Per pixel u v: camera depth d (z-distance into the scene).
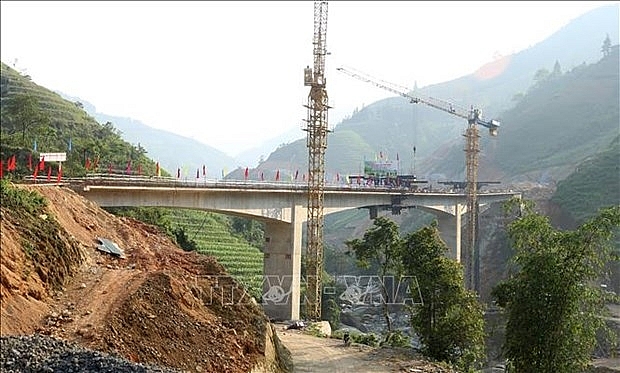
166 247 42.41
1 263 25.27
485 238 141.25
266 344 34.41
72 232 35.16
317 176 85.56
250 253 106.31
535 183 180.88
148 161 112.38
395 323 102.06
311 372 40.78
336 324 93.62
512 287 37.84
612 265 88.06
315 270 82.06
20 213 30.12
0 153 77.44
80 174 74.81
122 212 77.62
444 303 50.53
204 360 28.34
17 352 21.05
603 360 72.25
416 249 53.22
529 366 35.53
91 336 25.02
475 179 137.25
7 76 130.50
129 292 29.30
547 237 36.72
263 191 71.00
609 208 36.34
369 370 42.84
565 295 34.69
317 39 89.00
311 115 88.31
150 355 26.23
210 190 63.28
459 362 50.03
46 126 96.12
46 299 27.16
